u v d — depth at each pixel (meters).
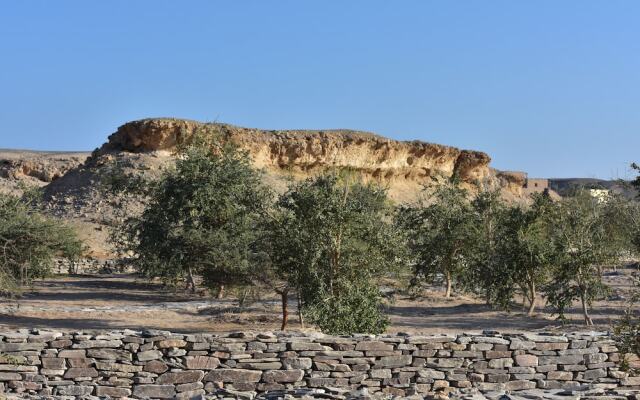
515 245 29.97
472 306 32.59
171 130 69.31
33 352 15.65
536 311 31.23
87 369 15.72
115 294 35.69
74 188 64.81
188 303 32.38
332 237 22.75
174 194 29.28
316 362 16.02
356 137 81.38
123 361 15.80
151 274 36.47
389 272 24.62
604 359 17.06
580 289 27.06
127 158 67.12
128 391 15.68
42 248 30.36
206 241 27.03
